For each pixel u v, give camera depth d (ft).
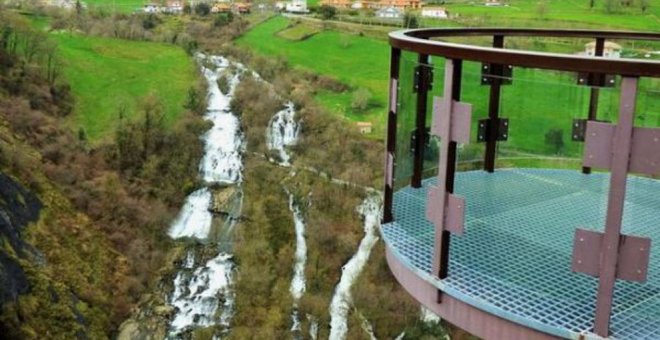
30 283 64.69
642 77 10.46
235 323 72.74
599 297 11.38
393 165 17.11
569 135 14.70
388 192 17.29
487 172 20.59
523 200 18.24
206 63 142.41
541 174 20.62
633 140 10.61
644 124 10.63
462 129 13.05
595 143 11.05
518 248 15.12
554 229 16.14
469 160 20.34
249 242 87.30
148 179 98.43
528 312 12.27
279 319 73.00
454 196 13.32
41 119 97.25
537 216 16.93
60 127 98.68
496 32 20.29
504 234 15.93
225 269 82.64
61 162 91.66
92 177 92.32
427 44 13.84
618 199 10.89
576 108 14.01
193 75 132.77
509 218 16.89
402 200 17.79
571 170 20.49
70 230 79.92
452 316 13.73
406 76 16.53
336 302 75.31
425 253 15.24
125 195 91.45
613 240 11.03
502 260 14.64
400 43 15.49
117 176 94.99
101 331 68.59
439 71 14.07
